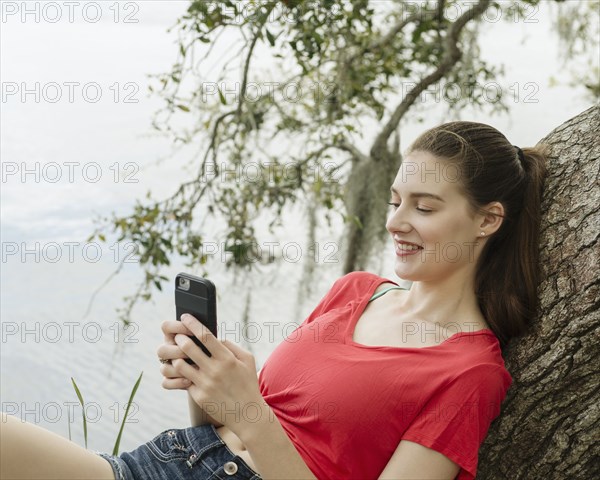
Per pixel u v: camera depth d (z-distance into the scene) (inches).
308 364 68.3
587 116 72.0
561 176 69.4
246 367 60.7
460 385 62.3
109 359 287.9
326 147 148.3
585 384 64.2
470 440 61.7
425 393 62.7
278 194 148.8
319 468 64.3
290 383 68.6
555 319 65.4
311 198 153.7
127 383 280.8
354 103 145.4
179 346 61.0
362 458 64.0
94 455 62.4
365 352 67.0
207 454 64.2
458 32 137.9
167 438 65.9
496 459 69.2
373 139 166.7
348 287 75.4
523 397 66.7
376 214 157.2
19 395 266.1
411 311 69.9
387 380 64.0
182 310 63.0
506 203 67.6
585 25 163.0
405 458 61.6
